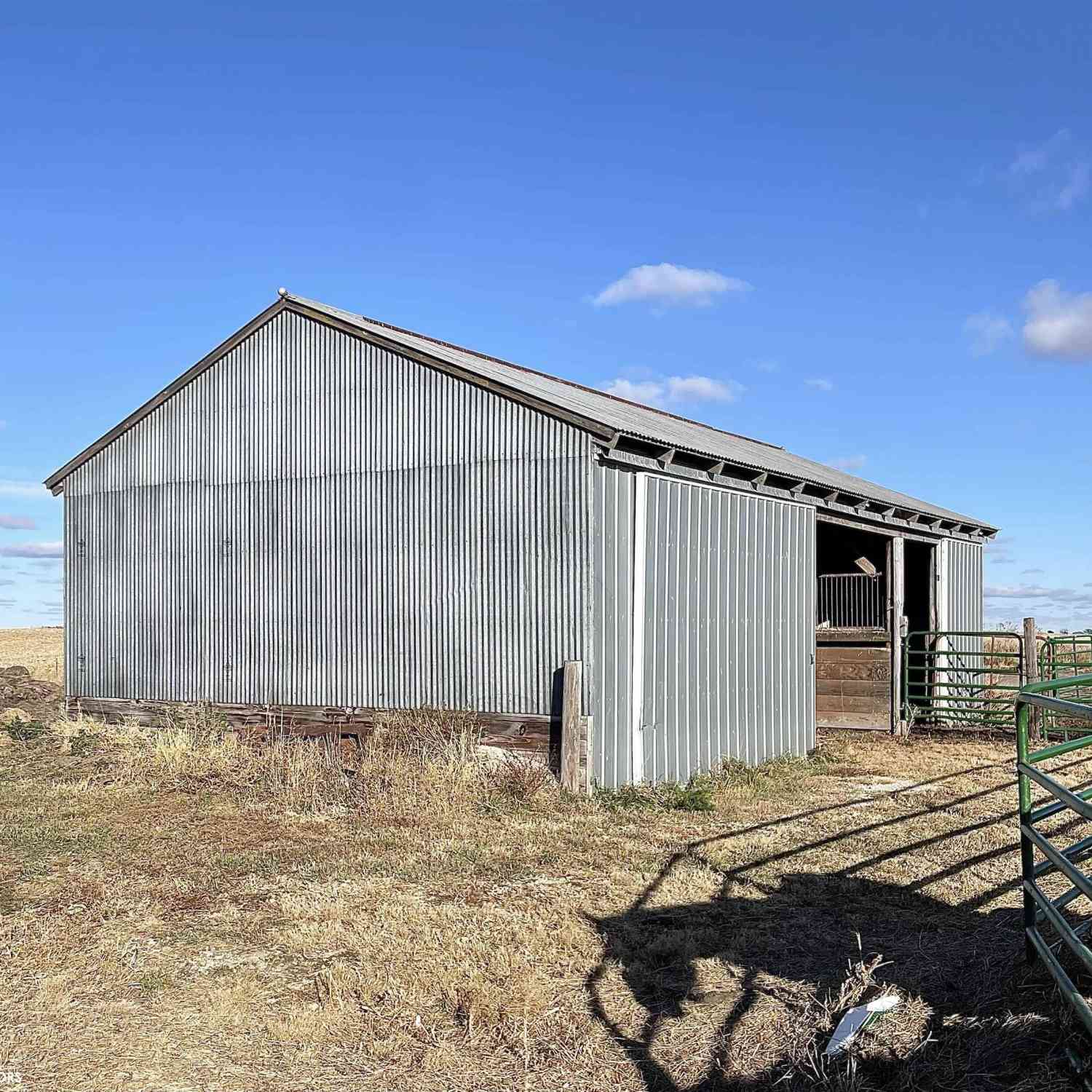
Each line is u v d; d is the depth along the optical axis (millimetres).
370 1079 5320
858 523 18453
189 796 11953
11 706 20125
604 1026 5859
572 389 17422
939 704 21172
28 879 8719
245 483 15406
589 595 12312
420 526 13703
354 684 14219
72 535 17203
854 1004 5816
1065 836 9625
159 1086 5223
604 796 11898
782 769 14352
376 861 9148
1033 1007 5262
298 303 14781
